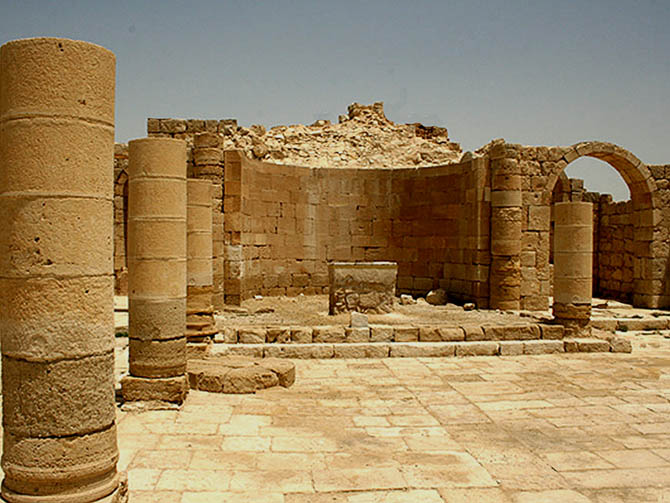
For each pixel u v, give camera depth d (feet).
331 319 51.37
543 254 62.49
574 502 19.19
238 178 59.62
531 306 62.03
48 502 15.26
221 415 27.50
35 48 15.21
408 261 71.05
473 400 30.83
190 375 32.07
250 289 64.18
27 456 15.33
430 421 27.30
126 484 17.24
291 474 20.99
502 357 42.04
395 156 82.84
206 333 37.99
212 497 19.07
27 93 15.20
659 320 54.75
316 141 84.74
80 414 15.61
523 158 62.18
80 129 15.52
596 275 79.41
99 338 15.99
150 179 28.37
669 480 21.02
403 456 22.89
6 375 15.62
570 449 23.93
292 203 69.31
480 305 61.36
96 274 15.92
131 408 27.84
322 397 31.07
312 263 70.95
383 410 28.89
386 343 42.22
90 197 15.74
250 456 22.58
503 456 23.07
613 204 75.56
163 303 28.48
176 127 69.77
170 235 28.55
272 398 30.63
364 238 72.08
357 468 21.65
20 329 15.29
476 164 61.98
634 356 42.70
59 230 15.29
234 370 32.65
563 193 79.15
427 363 39.81
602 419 27.84
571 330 45.29
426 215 69.36
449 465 22.07
